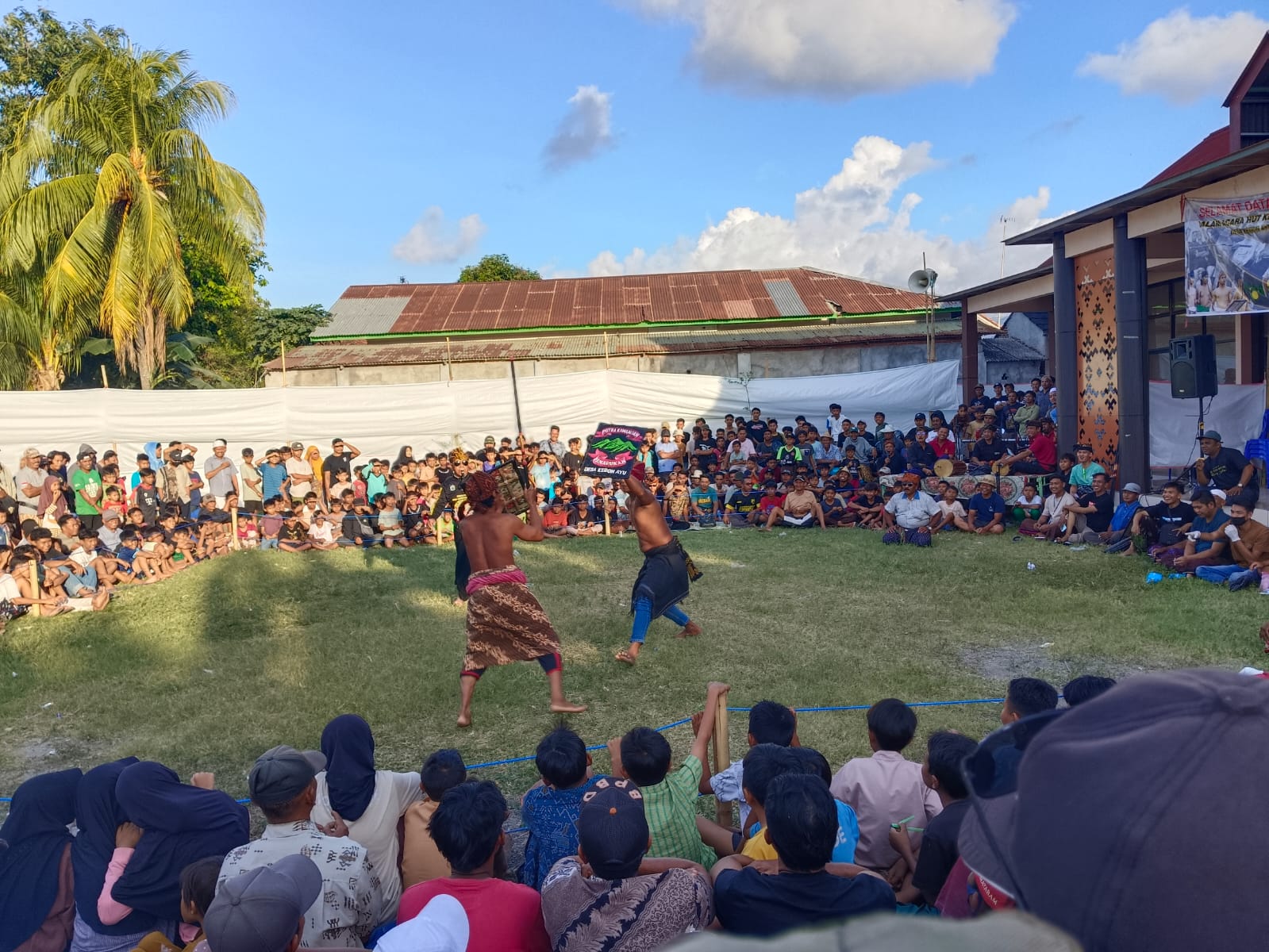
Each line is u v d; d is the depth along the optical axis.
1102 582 9.73
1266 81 13.18
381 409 18.56
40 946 3.55
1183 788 0.94
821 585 10.12
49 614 10.11
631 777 3.62
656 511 7.73
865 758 3.92
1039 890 0.99
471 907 2.76
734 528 15.03
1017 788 1.10
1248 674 1.10
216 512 14.06
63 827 3.71
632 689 6.96
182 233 20.27
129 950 3.47
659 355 22.92
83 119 18.84
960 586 9.83
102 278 19.11
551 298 27.05
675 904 2.54
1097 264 14.11
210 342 28.42
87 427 17.20
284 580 11.46
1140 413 12.80
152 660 8.26
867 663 7.29
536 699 6.82
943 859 2.94
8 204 18.58
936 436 16.22
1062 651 7.45
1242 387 14.93
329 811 3.89
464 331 24.50
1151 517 11.07
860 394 19.81
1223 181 10.94
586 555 12.68
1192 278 11.36
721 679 7.07
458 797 2.94
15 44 24.53
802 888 2.42
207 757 6.02
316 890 2.78
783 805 2.44
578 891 2.60
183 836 3.49
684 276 28.62
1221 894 0.89
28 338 20.09
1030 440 15.98
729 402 19.72
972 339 20.16
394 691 7.04
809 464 16.42
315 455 16.69
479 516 6.42
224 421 17.86
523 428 19.09
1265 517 10.56
